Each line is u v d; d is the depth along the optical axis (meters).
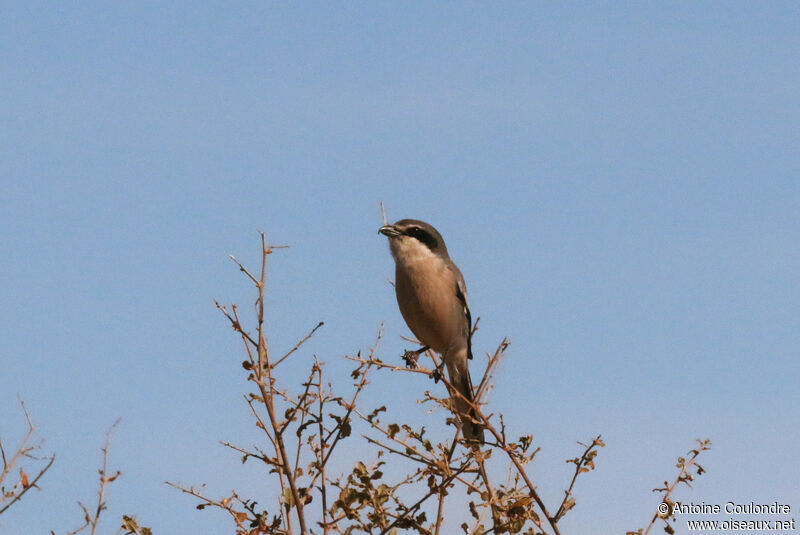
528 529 9.27
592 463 9.31
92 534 7.80
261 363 8.40
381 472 9.14
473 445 9.39
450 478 9.22
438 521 9.23
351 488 8.98
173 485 8.41
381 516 8.99
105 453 8.09
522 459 9.41
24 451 7.61
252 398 8.55
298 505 8.48
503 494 9.38
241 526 8.48
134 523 8.20
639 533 9.45
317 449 8.98
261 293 8.41
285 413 8.55
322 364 8.72
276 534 8.58
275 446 8.60
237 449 8.59
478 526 9.29
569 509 9.27
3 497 7.48
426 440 9.43
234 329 8.41
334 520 8.83
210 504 8.50
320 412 8.80
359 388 8.97
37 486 7.60
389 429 9.36
